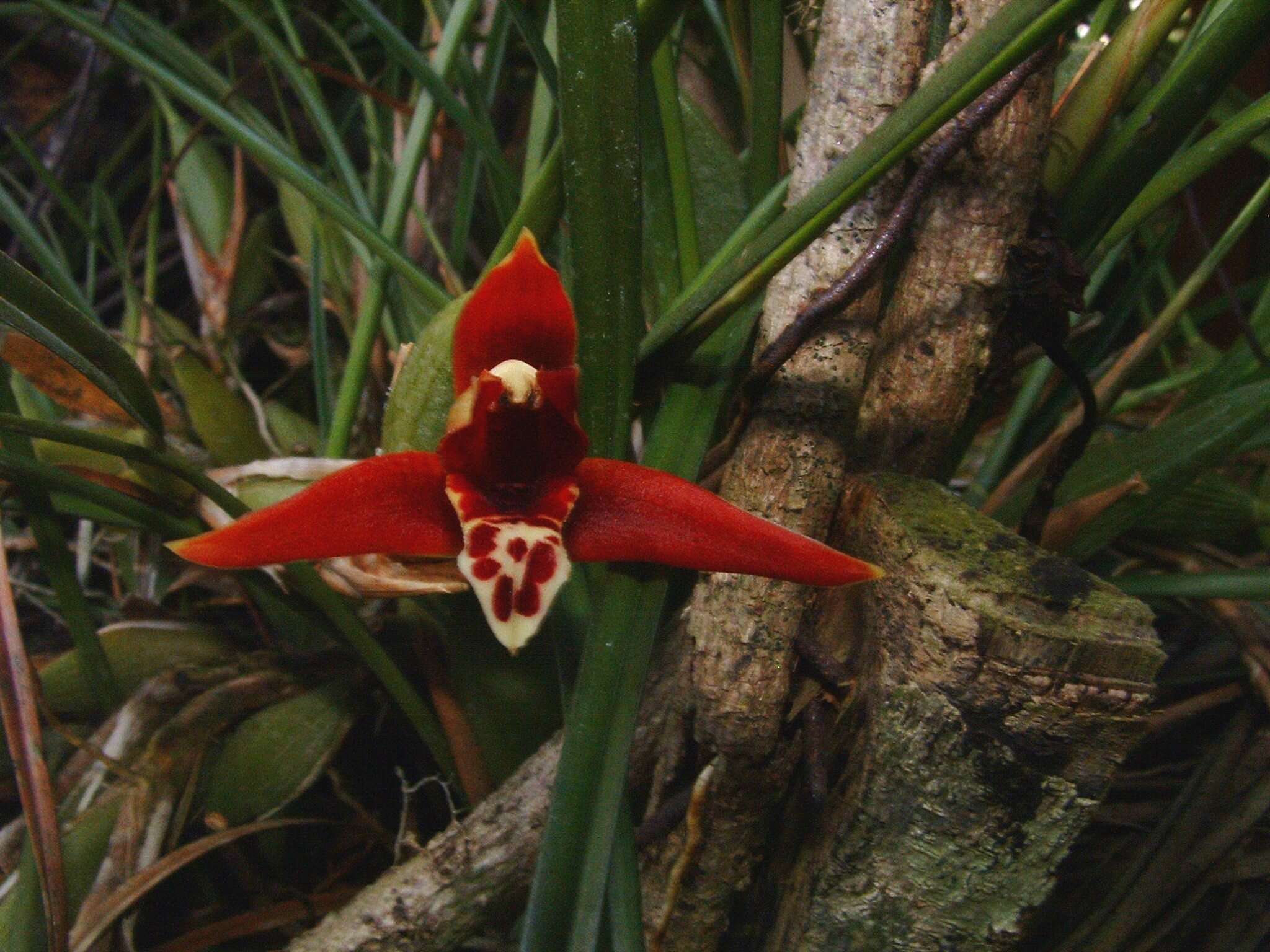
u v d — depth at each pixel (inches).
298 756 5.2
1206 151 4.4
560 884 2.9
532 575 3.2
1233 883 5.3
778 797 4.1
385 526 3.3
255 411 7.3
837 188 3.4
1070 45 4.9
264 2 9.5
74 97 9.2
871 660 3.8
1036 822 3.6
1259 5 4.0
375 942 4.4
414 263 5.1
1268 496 5.9
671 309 4.1
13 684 3.9
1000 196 4.1
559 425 3.4
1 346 4.5
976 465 7.4
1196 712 6.0
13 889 4.5
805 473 3.9
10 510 5.6
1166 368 8.5
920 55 4.0
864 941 3.8
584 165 3.6
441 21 6.7
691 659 4.0
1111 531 5.4
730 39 5.6
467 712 5.0
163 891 5.5
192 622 5.8
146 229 10.2
